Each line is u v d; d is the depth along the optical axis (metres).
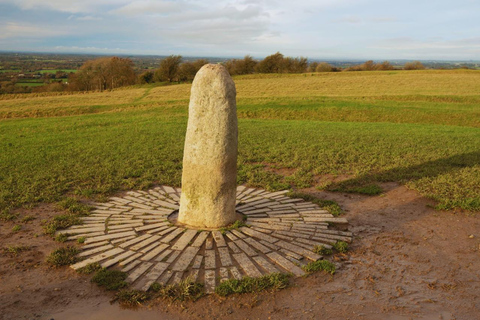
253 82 49.53
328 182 9.70
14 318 4.09
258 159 12.27
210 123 6.24
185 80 69.81
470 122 23.47
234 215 6.75
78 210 7.44
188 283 4.64
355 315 4.27
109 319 4.12
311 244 5.99
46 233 6.33
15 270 5.12
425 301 4.58
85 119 22.91
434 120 24.16
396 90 38.12
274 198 8.39
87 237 6.14
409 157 12.31
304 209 7.69
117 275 4.90
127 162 11.48
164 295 4.49
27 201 7.93
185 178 6.55
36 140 15.16
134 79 69.00
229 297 4.54
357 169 10.91
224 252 5.54
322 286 4.87
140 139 15.41
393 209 7.91
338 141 15.30
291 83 47.03
